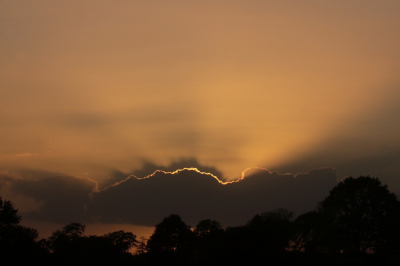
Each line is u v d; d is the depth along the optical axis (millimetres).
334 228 76562
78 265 86438
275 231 74625
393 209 74625
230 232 73812
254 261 68625
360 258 73625
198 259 87625
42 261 71812
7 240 66500
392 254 71250
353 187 79312
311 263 71062
